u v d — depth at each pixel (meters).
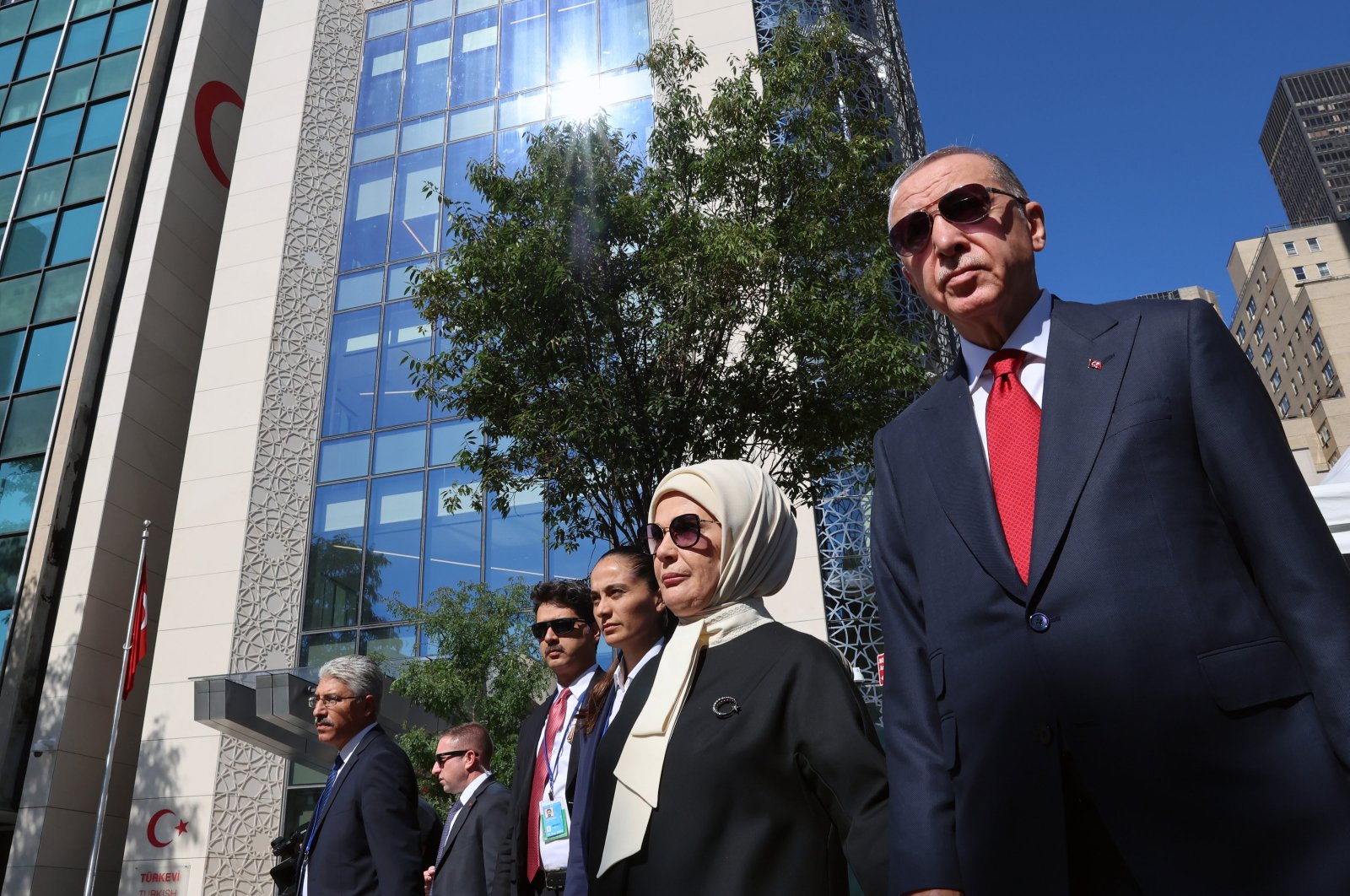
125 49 24.92
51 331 21.61
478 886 4.26
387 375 18.38
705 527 2.24
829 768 1.83
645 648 2.94
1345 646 1.23
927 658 1.72
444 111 20.67
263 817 15.49
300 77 21.61
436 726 13.75
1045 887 1.33
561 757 3.51
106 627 18.64
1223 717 1.27
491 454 8.69
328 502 17.59
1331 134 158.88
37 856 16.28
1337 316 74.25
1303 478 1.39
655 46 9.65
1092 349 1.59
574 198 8.60
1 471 20.30
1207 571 1.36
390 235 19.73
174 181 22.52
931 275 1.81
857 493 13.77
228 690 13.04
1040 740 1.38
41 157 24.12
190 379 21.98
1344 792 1.18
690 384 8.59
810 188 8.73
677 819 1.86
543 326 8.29
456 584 16.09
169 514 20.66
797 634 2.07
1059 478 1.50
